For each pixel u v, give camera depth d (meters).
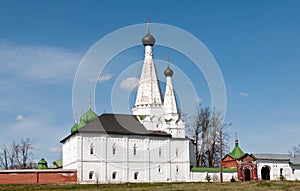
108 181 100.44
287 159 110.81
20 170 93.94
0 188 78.62
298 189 62.22
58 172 96.75
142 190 63.03
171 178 105.88
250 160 108.31
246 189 62.78
